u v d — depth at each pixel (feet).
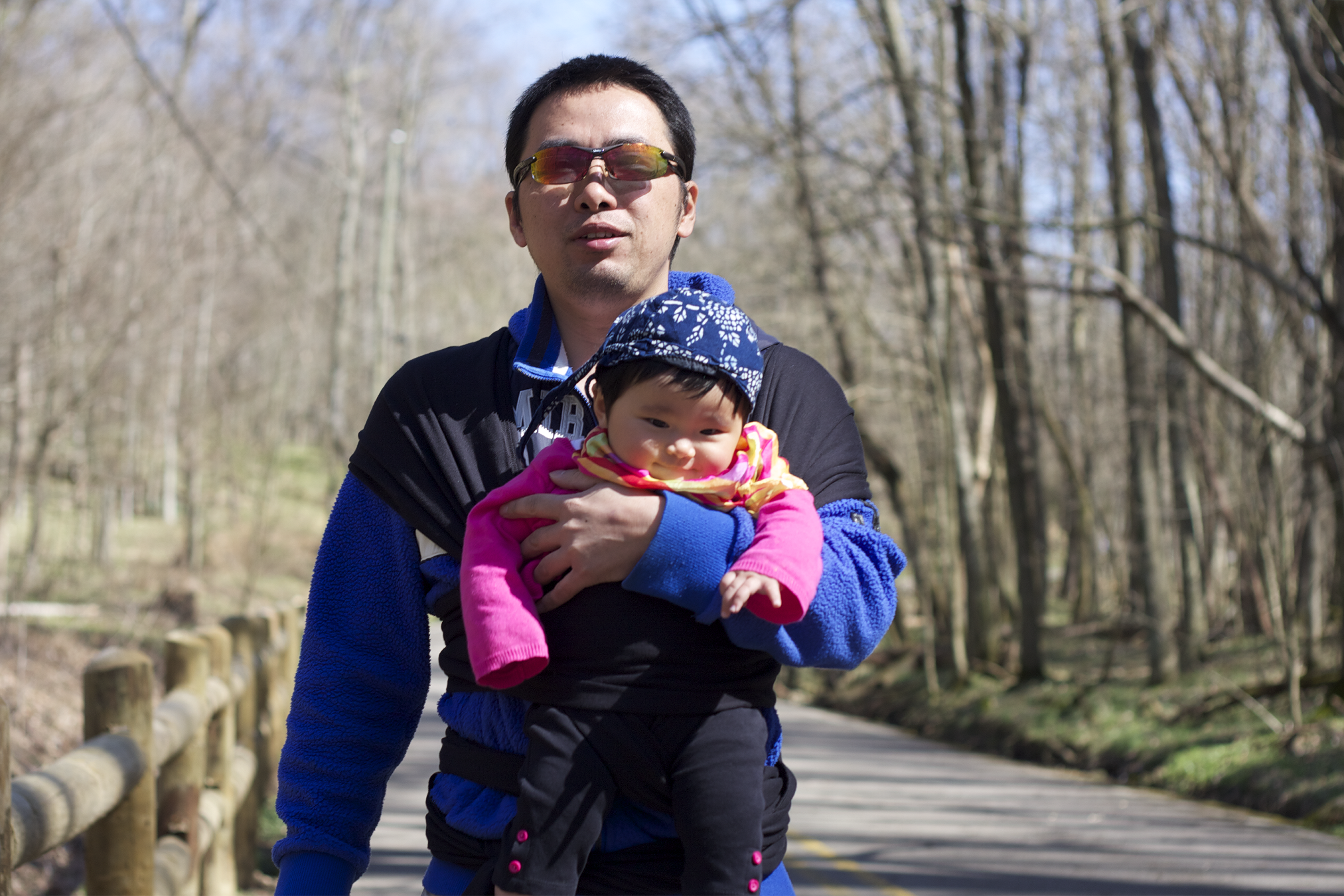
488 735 5.90
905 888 23.40
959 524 64.54
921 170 57.26
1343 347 42.29
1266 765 35.83
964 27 58.13
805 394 6.40
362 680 6.36
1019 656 58.85
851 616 5.81
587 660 5.64
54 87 52.42
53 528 92.32
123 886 12.15
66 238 59.11
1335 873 25.34
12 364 57.57
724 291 6.63
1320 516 50.31
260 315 133.18
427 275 177.27
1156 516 53.31
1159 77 55.52
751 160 61.26
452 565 6.16
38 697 30.76
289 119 122.52
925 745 50.16
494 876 5.62
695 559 5.51
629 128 6.48
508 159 6.89
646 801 5.62
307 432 201.67
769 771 6.03
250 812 21.72
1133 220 41.57
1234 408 57.06
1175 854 27.07
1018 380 69.62
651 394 5.66
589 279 6.42
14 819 8.81
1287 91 49.42
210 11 78.95
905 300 77.41
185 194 94.12
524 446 6.22
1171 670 51.55
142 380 102.27
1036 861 26.12
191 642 16.02
